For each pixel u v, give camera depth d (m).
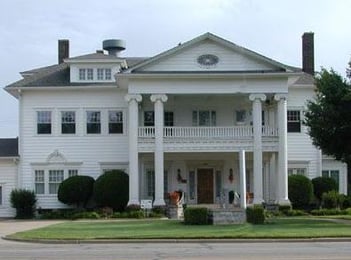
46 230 30.36
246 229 29.27
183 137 44.78
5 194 48.34
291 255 18.39
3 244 24.50
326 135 36.44
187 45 44.62
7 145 50.38
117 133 48.50
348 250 20.23
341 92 36.12
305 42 53.69
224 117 48.91
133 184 44.06
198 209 33.97
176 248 21.69
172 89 44.56
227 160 48.59
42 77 49.44
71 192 45.66
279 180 44.44
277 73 44.16
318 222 35.03
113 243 24.55
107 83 48.59
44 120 48.56
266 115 48.81
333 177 49.75
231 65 44.97
